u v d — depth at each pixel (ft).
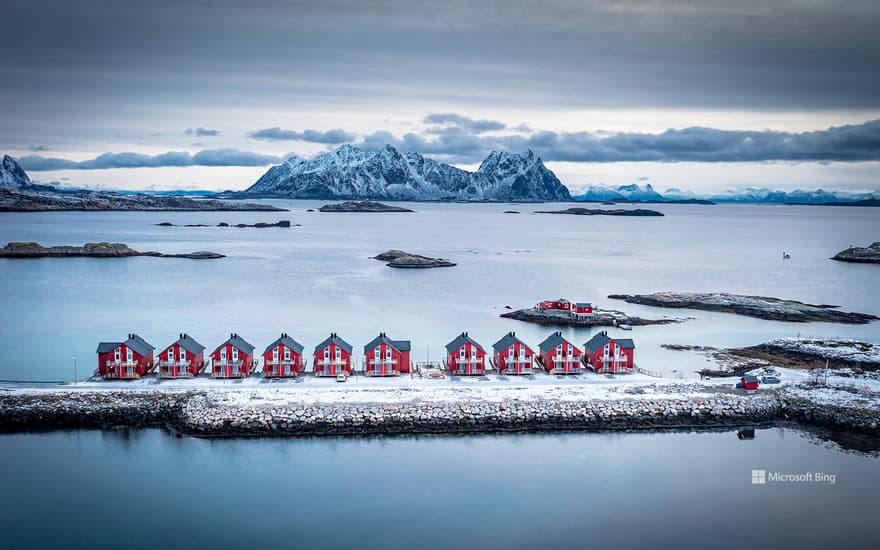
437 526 243.19
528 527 243.60
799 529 243.81
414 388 360.07
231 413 322.55
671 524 246.88
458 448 306.14
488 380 379.76
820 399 350.43
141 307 615.98
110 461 290.15
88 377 386.32
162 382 368.68
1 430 321.32
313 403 335.26
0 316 572.10
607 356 396.16
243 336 499.10
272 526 242.58
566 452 303.27
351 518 248.11
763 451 306.55
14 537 235.81
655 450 306.55
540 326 549.54
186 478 276.21
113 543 232.32
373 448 305.12
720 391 360.07
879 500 264.11
